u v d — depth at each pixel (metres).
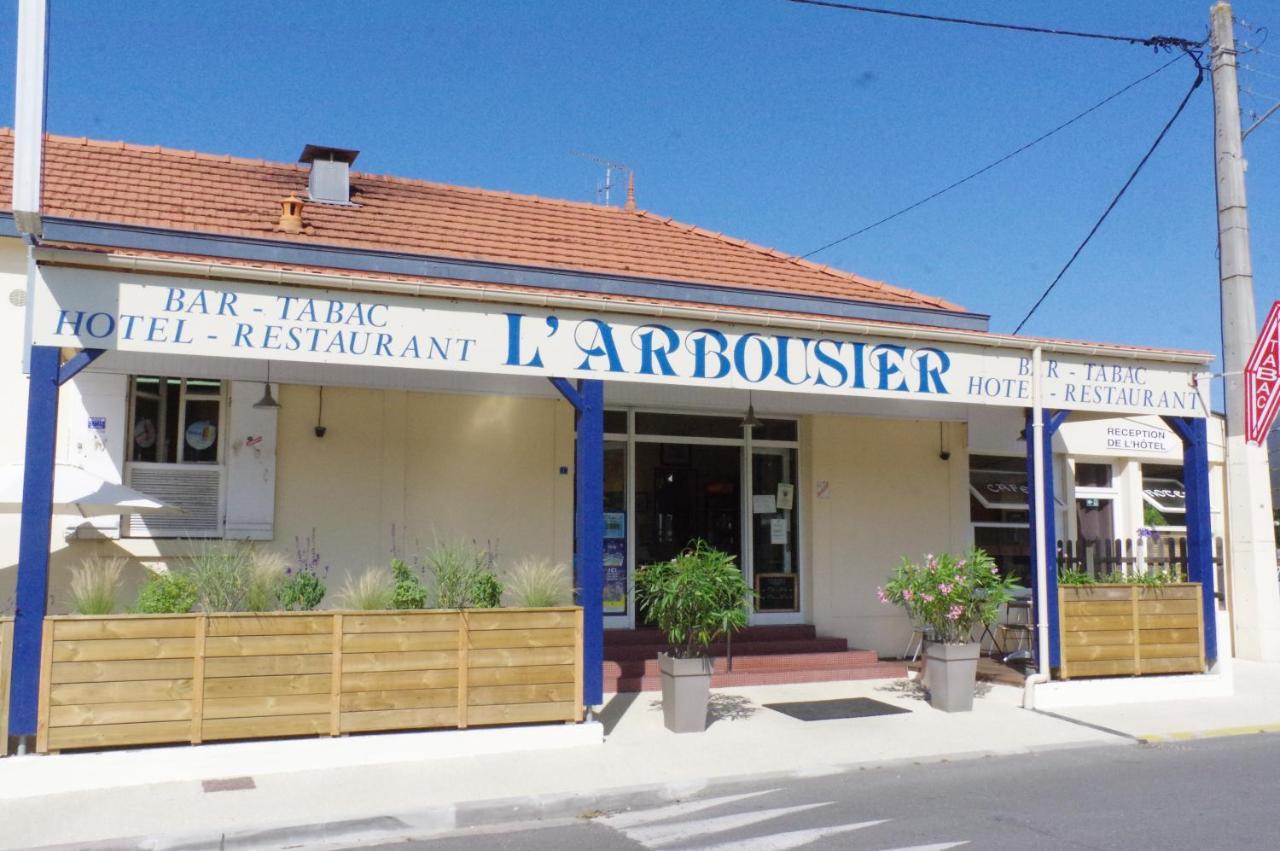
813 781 8.18
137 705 7.69
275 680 8.03
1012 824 6.86
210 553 8.65
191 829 6.59
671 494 12.73
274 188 13.55
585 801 7.42
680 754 8.67
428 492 11.34
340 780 7.70
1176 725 10.14
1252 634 14.20
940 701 10.59
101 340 7.87
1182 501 16.33
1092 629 11.19
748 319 9.79
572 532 11.94
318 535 10.88
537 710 8.73
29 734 7.44
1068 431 14.98
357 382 10.93
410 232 12.98
